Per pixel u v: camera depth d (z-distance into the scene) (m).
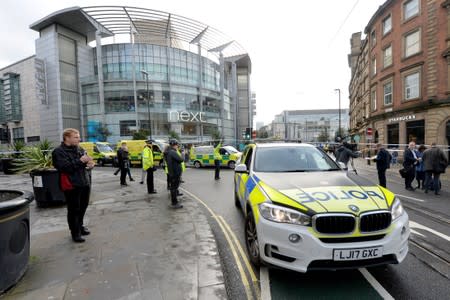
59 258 3.27
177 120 42.16
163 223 4.73
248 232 3.42
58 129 39.31
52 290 2.56
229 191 8.57
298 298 2.54
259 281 2.87
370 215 2.51
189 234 4.14
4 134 19.67
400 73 20.02
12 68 53.19
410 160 8.34
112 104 40.38
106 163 19.94
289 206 2.65
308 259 2.45
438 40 16.77
